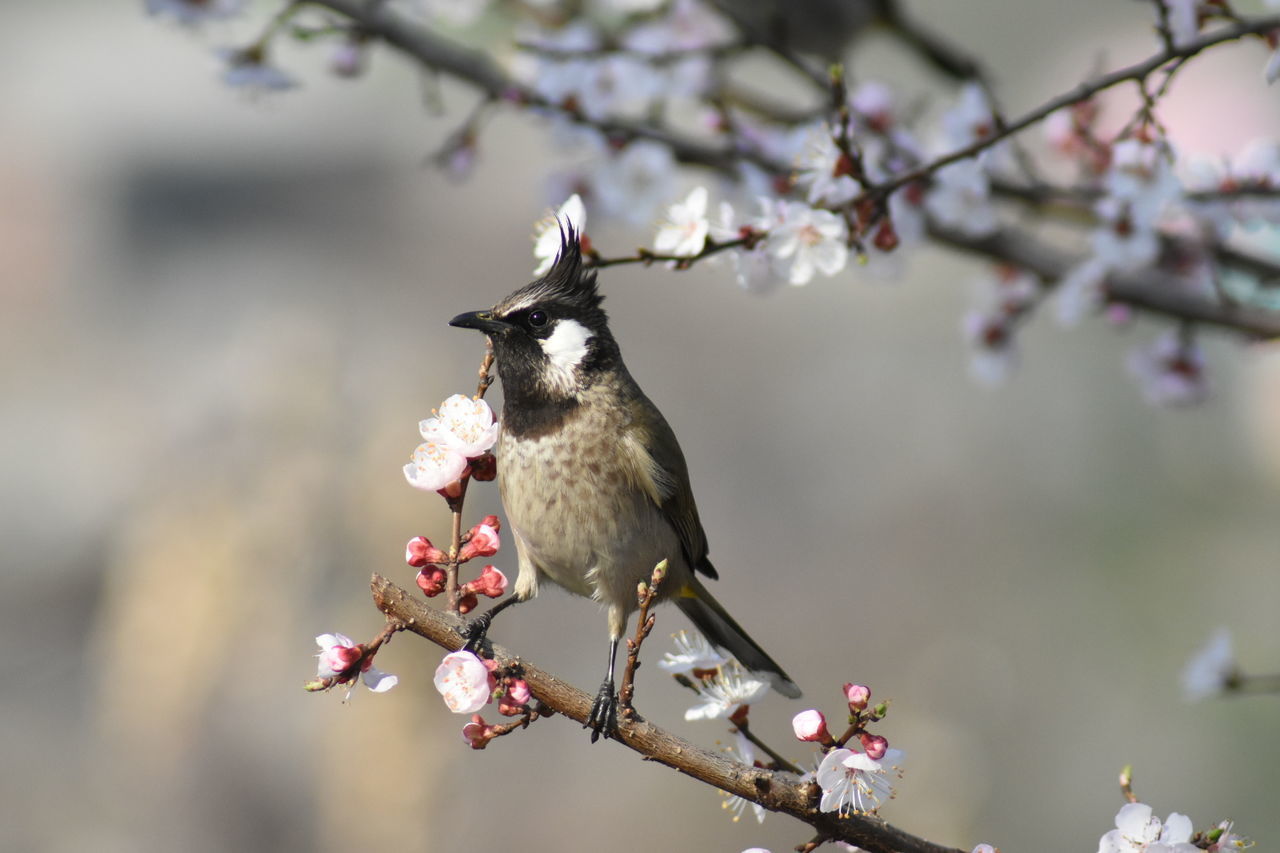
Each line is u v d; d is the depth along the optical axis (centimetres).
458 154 641
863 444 1780
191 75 2088
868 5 700
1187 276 637
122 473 1688
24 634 1592
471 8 691
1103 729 1370
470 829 1367
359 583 1163
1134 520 1547
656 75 627
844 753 374
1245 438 1452
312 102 2066
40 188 2017
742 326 1905
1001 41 1719
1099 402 1639
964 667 1464
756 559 1709
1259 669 1338
